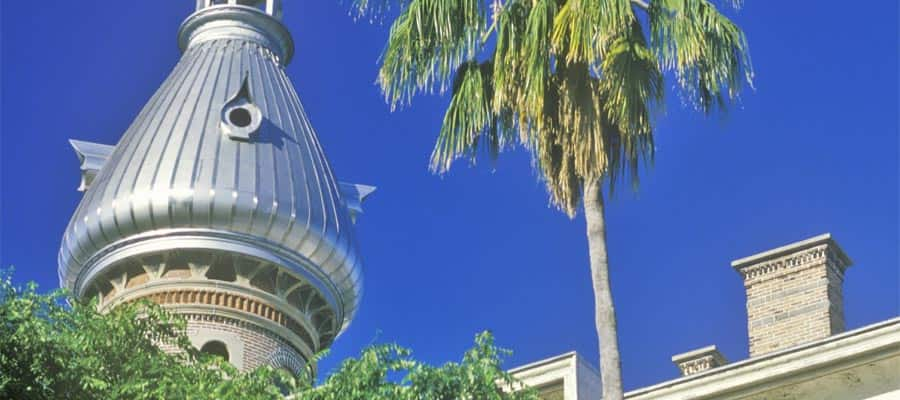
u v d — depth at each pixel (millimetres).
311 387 24734
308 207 51406
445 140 22328
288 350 50406
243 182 50844
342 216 52781
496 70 21891
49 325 24031
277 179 51531
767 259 31578
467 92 22297
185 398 23875
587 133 21266
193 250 49781
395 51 22312
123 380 24016
